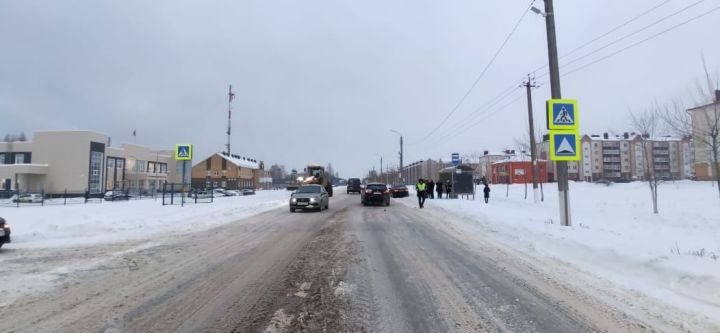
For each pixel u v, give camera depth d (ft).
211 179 321.11
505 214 56.70
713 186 96.37
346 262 28.22
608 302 18.76
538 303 18.78
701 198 72.43
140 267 26.68
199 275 24.45
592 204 80.28
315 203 73.56
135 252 32.32
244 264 27.68
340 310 17.94
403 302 19.06
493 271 25.26
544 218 52.06
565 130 42.29
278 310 17.94
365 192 92.02
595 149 357.61
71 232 43.65
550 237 34.81
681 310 17.49
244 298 19.72
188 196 121.08
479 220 52.29
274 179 482.28
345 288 21.45
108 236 41.86
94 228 45.85
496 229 43.88
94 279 23.39
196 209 74.54
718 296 18.57
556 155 41.96
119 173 255.29
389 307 18.33
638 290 20.48
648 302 18.65
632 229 43.42
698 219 51.80
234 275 24.45
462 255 30.71
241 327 15.90
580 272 24.57
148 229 47.39
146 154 284.82
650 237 35.63
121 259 29.40
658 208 64.85
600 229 39.24
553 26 43.62
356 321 16.57
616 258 26.13
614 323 16.15
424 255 30.78
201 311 17.78
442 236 41.22
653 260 23.79
